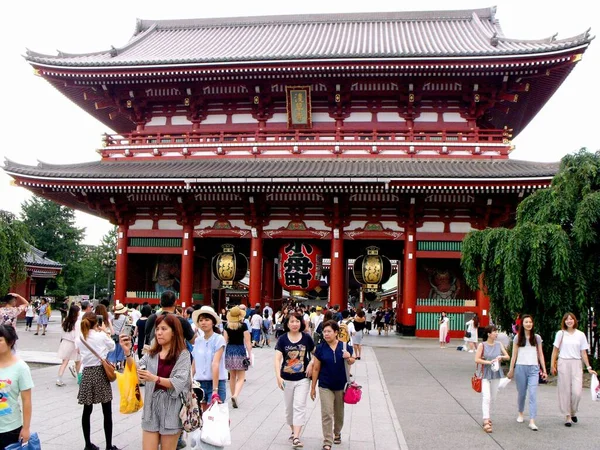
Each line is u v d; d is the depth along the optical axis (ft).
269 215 127.95
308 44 160.04
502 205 118.83
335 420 38.93
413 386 64.75
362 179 110.73
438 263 128.16
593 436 42.32
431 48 143.02
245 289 179.32
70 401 51.90
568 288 67.62
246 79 130.21
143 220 131.13
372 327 174.81
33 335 133.18
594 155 71.51
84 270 337.11
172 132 141.49
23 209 317.83
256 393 58.75
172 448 27.78
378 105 134.41
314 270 123.95
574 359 46.09
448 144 125.80
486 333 45.73
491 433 42.88
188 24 191.31
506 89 128.36
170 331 28.30
